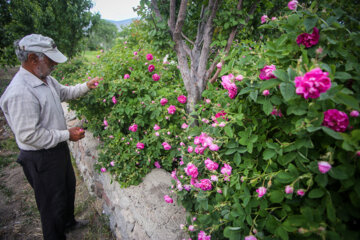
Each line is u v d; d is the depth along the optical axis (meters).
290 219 0.74
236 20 1.49
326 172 0.71
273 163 0.92
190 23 2.27
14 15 5.71
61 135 1.56
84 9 7.29
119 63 2.30
